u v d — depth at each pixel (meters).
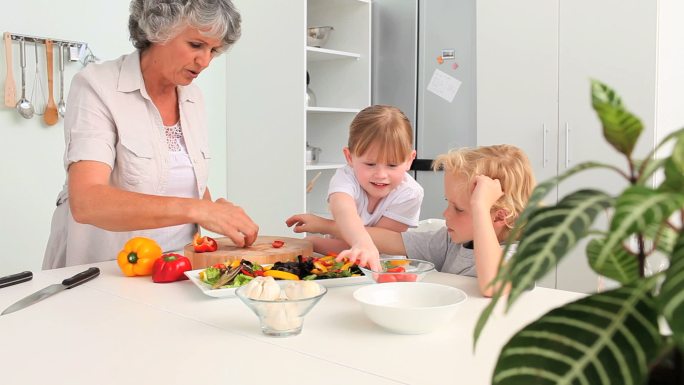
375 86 3.72
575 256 2.79
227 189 3.70
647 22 2.62
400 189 1.98
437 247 1.72
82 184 1.58
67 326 1.06
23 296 1.28
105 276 1.47
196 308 1.17
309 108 3.32
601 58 2.75
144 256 1.45
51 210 2.87
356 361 0.88
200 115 1.98
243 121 3.56
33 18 2.75
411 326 0.97
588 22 2.77
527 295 1.24
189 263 1.42
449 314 0.98
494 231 1.48
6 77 2.66
